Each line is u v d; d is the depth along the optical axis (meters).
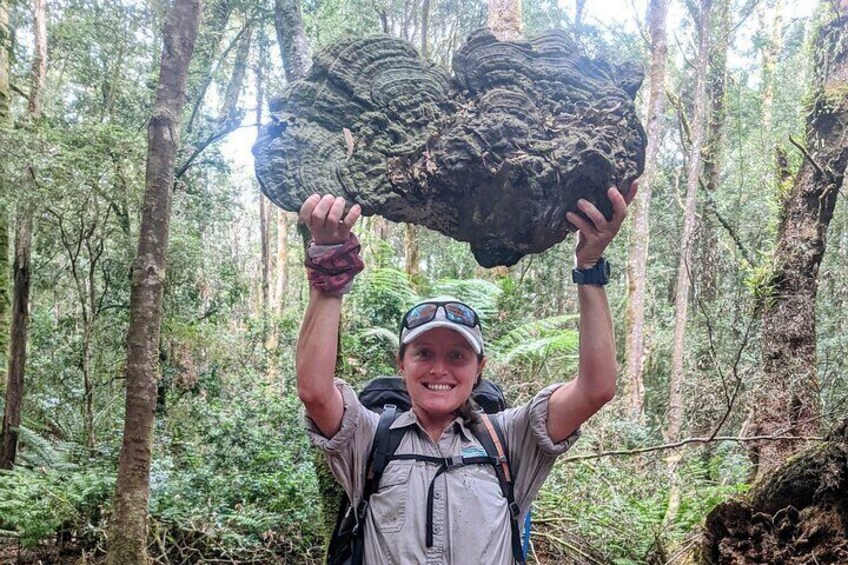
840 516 2.44
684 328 9.29
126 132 6.44
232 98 8.95
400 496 1.55
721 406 6.12
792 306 5.46
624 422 6.55
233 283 8.54
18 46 7.46
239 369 8.79
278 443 6.16
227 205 8.67
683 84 14.99
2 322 7.35
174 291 7.30
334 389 1.58
